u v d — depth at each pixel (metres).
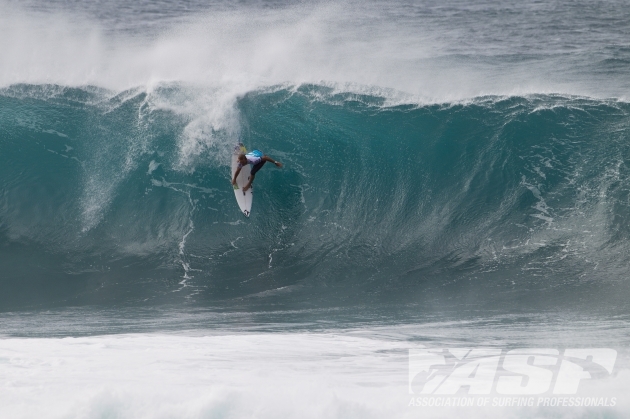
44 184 66.94
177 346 37.28
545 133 69.06
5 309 53.47
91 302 54.78
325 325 45.53
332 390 25.47
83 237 63.72
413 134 70.62
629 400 23.78
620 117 70.25
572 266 56.97
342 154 69.62
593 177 64.44
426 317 47.62
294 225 64.62
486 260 59.16
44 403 24.59
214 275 59.84
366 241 63.03
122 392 23.83
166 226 64.50
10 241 63.34
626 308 48.72
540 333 41.75
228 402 23.05
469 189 65.50
